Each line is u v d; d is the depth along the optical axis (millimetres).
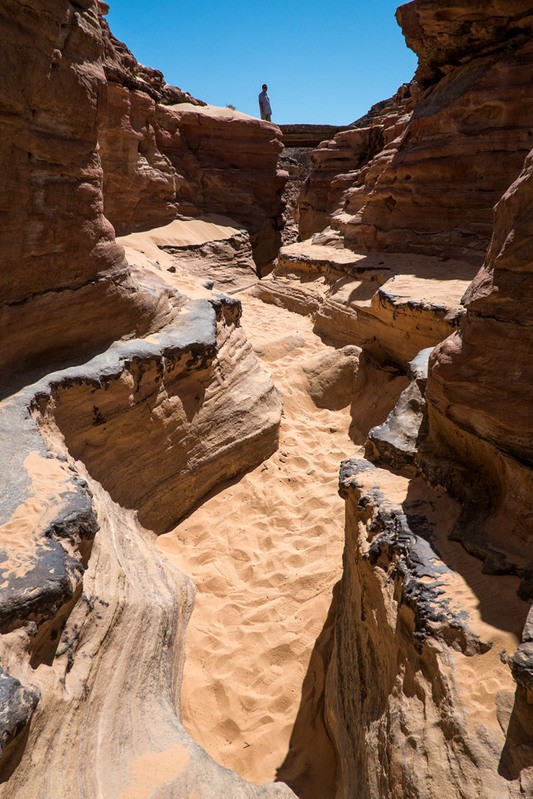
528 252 3307
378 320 8984
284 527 6246
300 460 7281
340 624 4609
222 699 4547
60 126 5164
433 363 3992
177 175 15203
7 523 3678
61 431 5129
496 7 9586
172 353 6184
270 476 7008
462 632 2930
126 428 5707
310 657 4773
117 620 3951
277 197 18516
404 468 4535
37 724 2873
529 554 3229
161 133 14672
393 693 3148
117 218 13148
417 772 2680
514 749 2467
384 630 3484
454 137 10383
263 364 9352
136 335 6273
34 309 5195
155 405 6027
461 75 10695
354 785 3326
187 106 16141
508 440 3416
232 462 6934
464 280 9102
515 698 2598
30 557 3396
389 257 11266
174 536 6164
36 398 4848
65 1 4918
